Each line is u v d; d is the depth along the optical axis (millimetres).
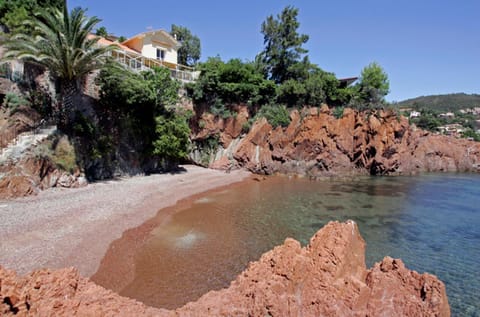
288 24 51156
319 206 26797
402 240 18906
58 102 26375
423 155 52031
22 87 24781
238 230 20000
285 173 44375
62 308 7344
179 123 37656
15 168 21406
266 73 53969
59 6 31078
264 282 8461
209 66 44938
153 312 8352
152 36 46281
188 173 39094
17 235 15203
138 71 36781
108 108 31219
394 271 9578
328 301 8180
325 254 9180
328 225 10336
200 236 18641
